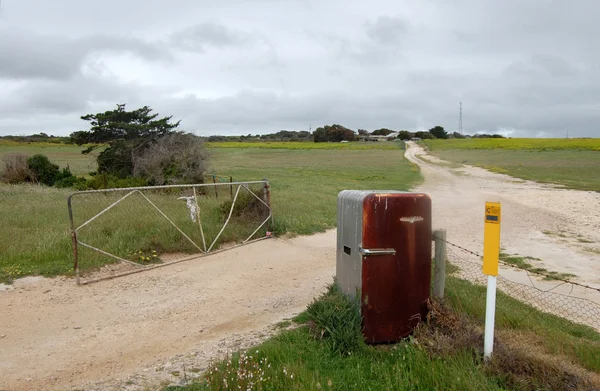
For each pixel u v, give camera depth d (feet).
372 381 13.26
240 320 20.10
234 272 28.30
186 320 20.20
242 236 37.17
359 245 16.02
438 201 72.64
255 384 12.46
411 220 16.06
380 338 16.08
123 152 91.30
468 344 14.58
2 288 23.38
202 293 24.11
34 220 36.35
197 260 30.89
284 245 36.14
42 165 86.89
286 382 12.64
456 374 12.83
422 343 15.01
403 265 16.07
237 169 158.10
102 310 21.34
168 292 24.21
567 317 21.66
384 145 374.22
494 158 231.09
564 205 68.95
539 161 205.16
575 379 13.05
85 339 18.02
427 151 307.37
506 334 16.55
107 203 41.78
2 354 16.51
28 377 14.71
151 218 36.14
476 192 89.10
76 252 24.63
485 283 26.00
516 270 31.40
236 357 14.25
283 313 20.83
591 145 298.97
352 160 228.63
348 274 17.07
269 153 287.48
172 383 13.74
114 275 26.30
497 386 12.62
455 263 31.07
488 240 13.80
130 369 15.24
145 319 20.30
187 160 75.41
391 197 15.79
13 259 27.02
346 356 15.08
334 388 12.77
